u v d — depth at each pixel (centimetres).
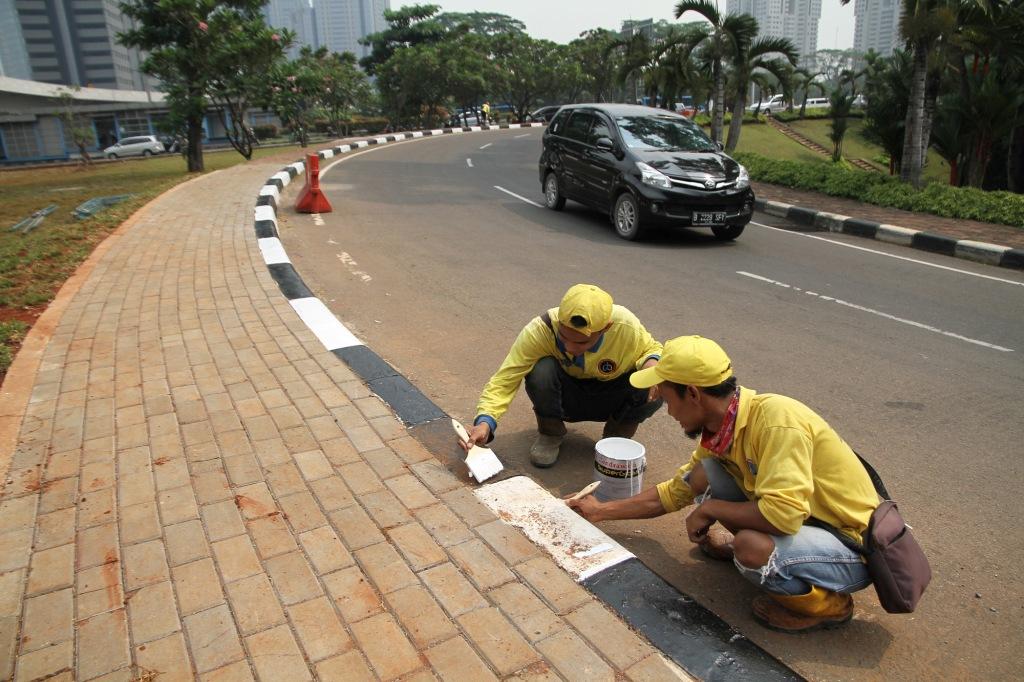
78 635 239
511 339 568
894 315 645
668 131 1059
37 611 250
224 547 284
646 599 263
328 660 230
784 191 1382
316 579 267
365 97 4456
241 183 1377
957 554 308
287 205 1181
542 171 1231
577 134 1127
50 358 475
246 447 362
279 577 268
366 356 484
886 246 967
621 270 803
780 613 263
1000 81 1714
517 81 4722
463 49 4284
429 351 541
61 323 545
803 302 683
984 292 730
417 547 287
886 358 536
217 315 566
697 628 251
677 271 802
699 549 313
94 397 416
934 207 1113
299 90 2228
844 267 835
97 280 666
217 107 2172
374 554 282
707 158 1000
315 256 836
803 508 237
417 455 360
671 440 410
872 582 249
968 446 402
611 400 369
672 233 1045
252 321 552
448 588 264
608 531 327
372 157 2000
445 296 687
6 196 1662
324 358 480
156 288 641
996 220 1039
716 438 259
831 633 264
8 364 467
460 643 238
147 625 244
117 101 4859
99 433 374
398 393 427
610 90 5066
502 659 232
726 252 913
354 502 317
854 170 1402
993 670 247
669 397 262
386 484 333
